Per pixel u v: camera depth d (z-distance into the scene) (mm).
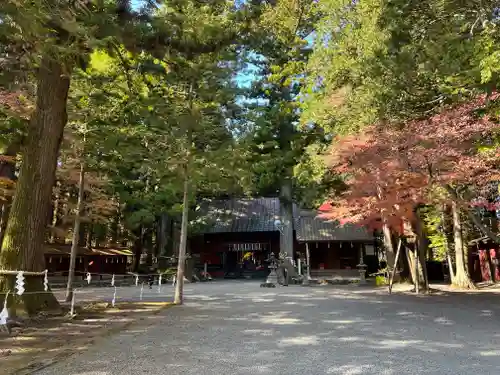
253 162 20781
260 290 18453
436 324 8312
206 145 14133
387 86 9281
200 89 12500
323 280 25172
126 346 6367
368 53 9305
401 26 9109
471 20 8773
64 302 13195
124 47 9648
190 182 13945
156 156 13672
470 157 9078
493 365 5078
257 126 20109
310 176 19078
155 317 9641
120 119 14641
